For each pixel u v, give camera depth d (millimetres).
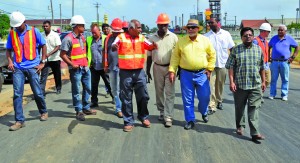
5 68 13211
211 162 5020
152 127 6750
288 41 9320
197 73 6531
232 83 6000
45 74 9672
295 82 13117
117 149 5535
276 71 9438
